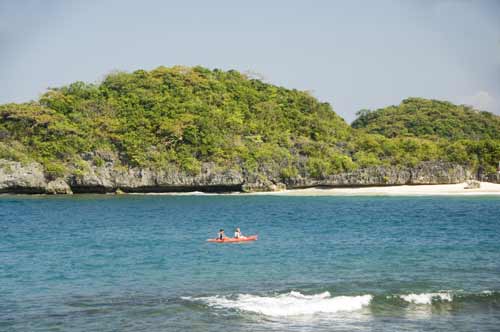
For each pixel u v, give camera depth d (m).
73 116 184.38
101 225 91.56
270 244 67.81
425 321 35.41
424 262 54.44
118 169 169.38
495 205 132.25
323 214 110.00
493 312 37.25
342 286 44.12
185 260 56.34
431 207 126.56
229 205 133.25
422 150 199.62
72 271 50.72
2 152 163.75
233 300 39.88
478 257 57.25
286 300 39.75
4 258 57.88
